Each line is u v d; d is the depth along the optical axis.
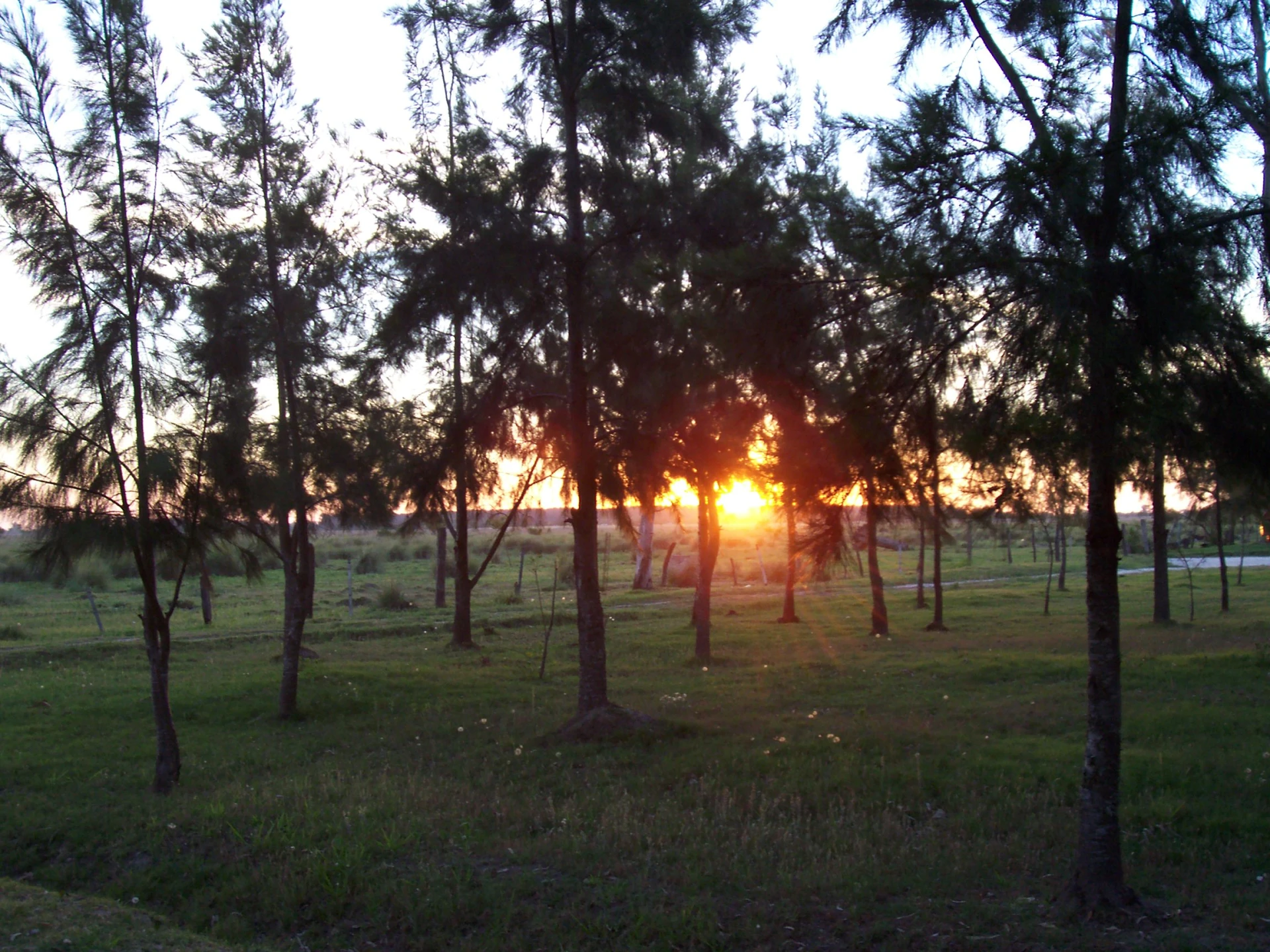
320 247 14.18
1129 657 17.52
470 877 7.09
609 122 12.41
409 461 13.43
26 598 39.38
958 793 8.81
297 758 11.77
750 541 64.69
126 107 10.23
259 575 11.71
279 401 14.02
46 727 13.98
